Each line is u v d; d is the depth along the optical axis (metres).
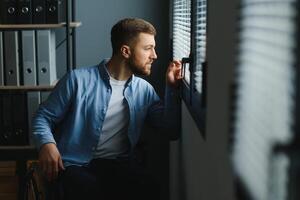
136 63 2.38
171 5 3.25
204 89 1.71
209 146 1.64
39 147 2.25
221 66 1.42
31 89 3.09
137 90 2.46
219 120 1.45
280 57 0.87
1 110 3.16
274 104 0.90
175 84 2.42
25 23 3.01
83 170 2.26
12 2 2.99
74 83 2.39
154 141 3.44
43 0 2.99
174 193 2.97
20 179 3.03
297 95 0.81
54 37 3.31
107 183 2.31
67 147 2.37
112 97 2.41
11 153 3.19
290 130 0.83
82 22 3.39
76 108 2.37
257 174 0.98
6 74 3.07
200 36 2.03
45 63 3.07
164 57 3.38
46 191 2.28
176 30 2.99
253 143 1.02
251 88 1.05
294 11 0.81
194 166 2.07
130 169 2.35
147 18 3.39
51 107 2.38
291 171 0.83
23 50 3.05
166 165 3.46
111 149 2.41
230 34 1.29
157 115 2.48
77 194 2.15
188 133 2.27
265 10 0.96
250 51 1.07
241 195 1.10
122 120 2.41
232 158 1.24
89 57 3.43
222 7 1.40
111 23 3.40
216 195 1.51
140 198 2.29
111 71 2.42
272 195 0.88
